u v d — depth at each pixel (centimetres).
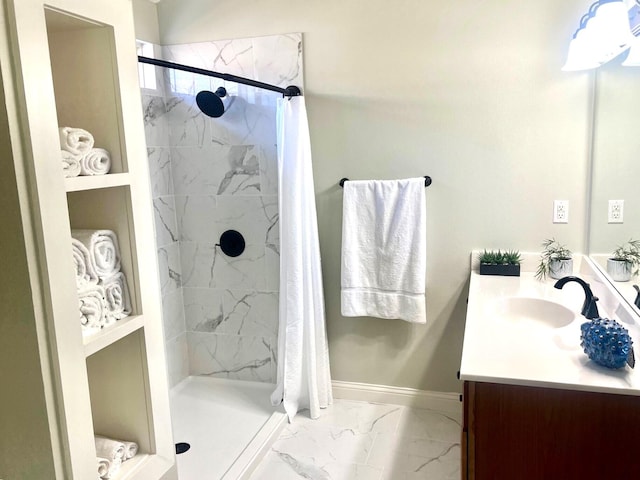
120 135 125
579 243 255
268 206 298
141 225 130
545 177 254
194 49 291
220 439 266
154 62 208
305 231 274
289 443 262
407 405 295
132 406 138
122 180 124
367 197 271
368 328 293
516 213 261
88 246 122
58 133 105
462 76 257
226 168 301
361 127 275
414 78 263
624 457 147
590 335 154
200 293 322
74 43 123
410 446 256
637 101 191
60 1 105
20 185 98
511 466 156
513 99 252
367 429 273
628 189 197
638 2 183
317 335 288
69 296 107
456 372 285
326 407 296
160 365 139
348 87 273
